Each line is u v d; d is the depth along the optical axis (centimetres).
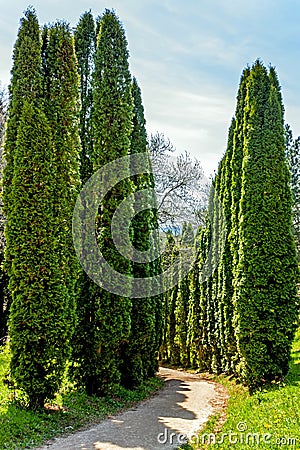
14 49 912
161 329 1652
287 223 1089
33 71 888
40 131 849
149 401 1093
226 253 1485
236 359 1379
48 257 826
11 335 809
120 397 1073
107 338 1017
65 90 930
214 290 1697
